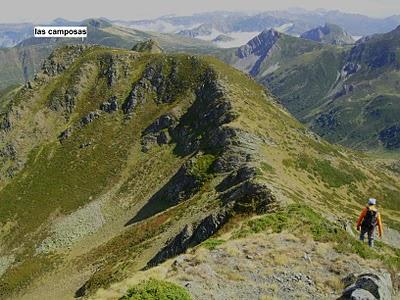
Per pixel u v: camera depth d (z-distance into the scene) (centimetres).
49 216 15000
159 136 16362
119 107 18612
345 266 2703
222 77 17112
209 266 2727
